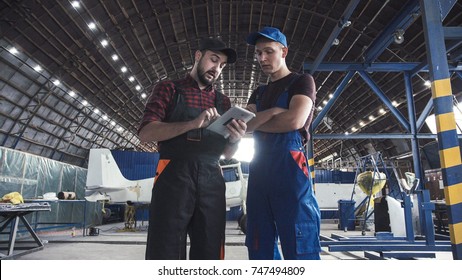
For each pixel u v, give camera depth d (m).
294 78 1.38
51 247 5.15
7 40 9.89
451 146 2.22
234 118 1.25
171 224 1.24
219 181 1.38
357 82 14.52
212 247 1.30
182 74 16.77
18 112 12.57
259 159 1.40
